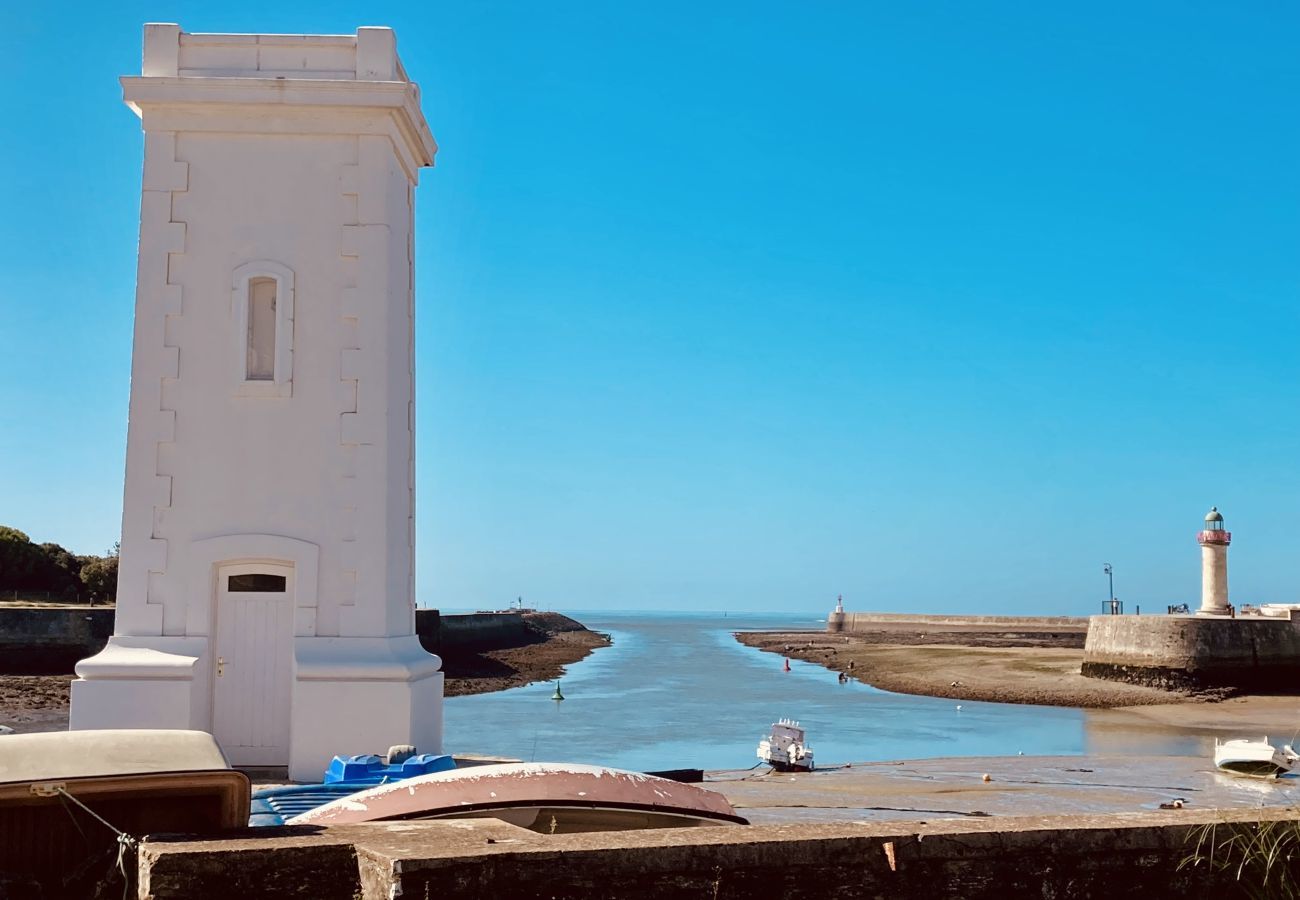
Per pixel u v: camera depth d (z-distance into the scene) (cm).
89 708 1254
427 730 1362
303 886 413
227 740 1297
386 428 1339
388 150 1379
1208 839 484
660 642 12681
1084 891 469
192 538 1310
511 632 10256
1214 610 6066
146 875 407
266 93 1353
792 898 433
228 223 1355
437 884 388
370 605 1311
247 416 1330
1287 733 3862
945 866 454
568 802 658
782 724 2041
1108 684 5625
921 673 6531
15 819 501
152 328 1333
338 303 1352
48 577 6228
